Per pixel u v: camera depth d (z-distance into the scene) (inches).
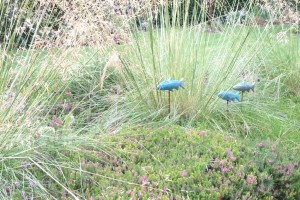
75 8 175.8
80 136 166.7
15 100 156.6
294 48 265.3
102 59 225.6
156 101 204.2
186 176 142.9
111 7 199.0
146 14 212.5
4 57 155.3
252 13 262.5
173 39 210.8
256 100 226.7
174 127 179.9
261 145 167.0
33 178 140.5
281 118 213.5
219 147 159.3
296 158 164.4
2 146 145.3
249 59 226.2
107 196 129.3
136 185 136.9
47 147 153.2
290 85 251.8
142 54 217.3
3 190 133.7
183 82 190.4
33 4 163.3
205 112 204.4
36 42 161.8
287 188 148.3
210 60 225.1
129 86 208.5
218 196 134.6
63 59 166.7
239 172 144.3
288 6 257.1
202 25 236.4
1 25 166.2
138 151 156.3
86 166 147.1
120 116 194.5
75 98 208.4
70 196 133.6
